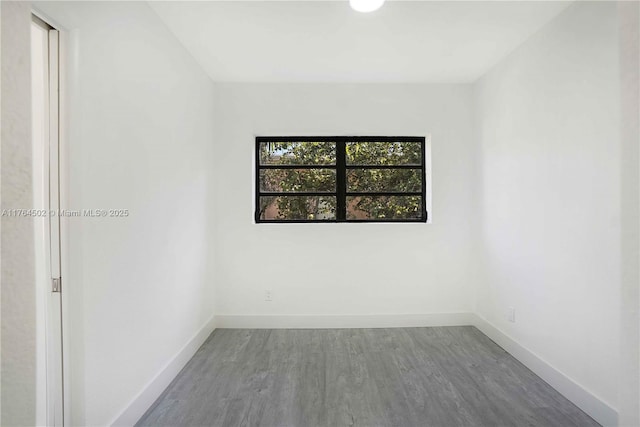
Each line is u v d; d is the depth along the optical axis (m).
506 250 2.85
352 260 3.45
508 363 2.62
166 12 2.18
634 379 0.69
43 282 1.48
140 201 1.98
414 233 3.46
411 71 3.16
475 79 3.36
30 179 0.39
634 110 0.70
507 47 2.69
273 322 3.41
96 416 1.58
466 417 1.94
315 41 2.59
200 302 2.98
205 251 3.12
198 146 2.94
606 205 1.86
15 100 0.38
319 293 3.44
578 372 2.05
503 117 2.88
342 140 3.56
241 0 2.08
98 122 1.61
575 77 2.08
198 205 2.94
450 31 2.46
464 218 3.46
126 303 1.83
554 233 2.26
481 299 3.30
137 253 1.94
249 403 2.09
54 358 1.47
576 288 2.07
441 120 3.46
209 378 2.39
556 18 2.25
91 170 1.56
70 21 1.45
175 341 2.45
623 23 0.73
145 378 2.02
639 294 0.69
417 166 3.59
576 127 2.07
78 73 1.48
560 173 2.21
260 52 2.76
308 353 2.81
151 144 2.11
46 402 1.47
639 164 0.70
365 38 2.56
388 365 2.59
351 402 2.10
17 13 0.38
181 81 2.59
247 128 3.43
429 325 3.44
